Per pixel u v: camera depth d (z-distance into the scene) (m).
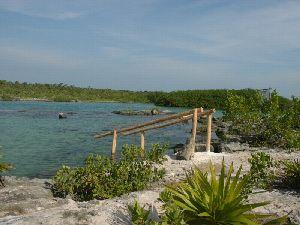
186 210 6.13
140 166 11.18
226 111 22.31
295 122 21.48
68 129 36.47
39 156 21.16
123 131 17.38
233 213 5.86
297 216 7.92
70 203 8.71
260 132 20.42
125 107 94.38
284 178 11.19
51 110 70.00
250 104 21.91
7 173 16.55
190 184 6.59
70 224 6.76
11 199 9.30
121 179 10.54
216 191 6.25
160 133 33.53
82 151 23.02
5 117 50.06
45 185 11.14
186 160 14.49
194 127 15.10
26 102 116.19
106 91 159.12
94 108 84.19
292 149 18.06
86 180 10.51
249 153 16.55
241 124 21.55
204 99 95.25
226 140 20.64
